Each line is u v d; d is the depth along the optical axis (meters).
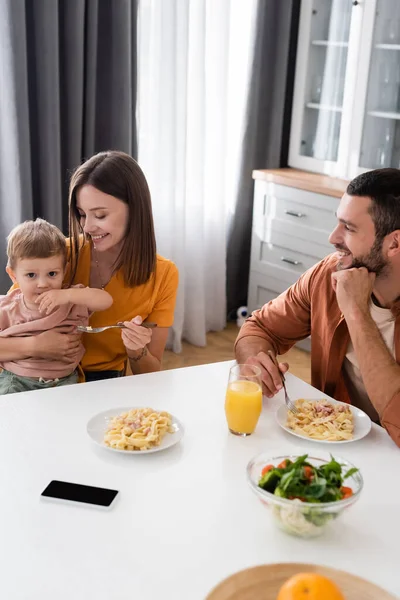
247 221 4.11
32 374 1.86
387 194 1.63
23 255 1.80
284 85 3.89
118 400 1.58
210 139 3.77
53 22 2.89
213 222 3.90
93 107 3.15
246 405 1.43
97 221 1.83
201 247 3.74
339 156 3.73
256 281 4.03
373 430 1.53
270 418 1.56
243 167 3.96
